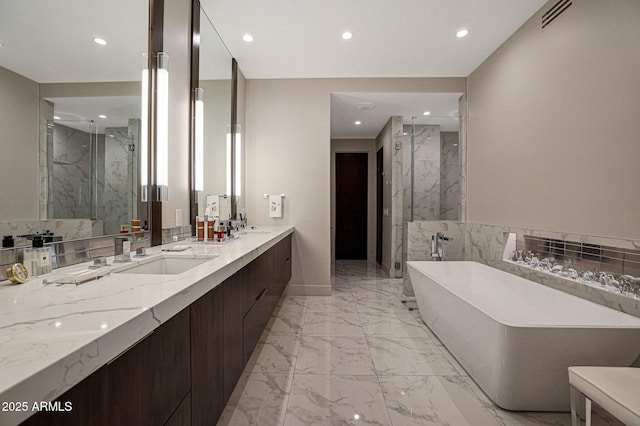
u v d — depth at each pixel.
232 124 3.24
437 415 1.62
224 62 3.01
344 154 6.44
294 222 3.82
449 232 3.86
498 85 3.10
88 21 1.40
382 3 2.40
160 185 1.81
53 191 1.22
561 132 2.25
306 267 3.84
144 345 0.78
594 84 1.97
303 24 2.68
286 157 3.80
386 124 5.17
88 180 1.40
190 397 1.05
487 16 2.58
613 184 1.84
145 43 1.75
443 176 4.05
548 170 2.39
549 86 2.38
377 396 1.78
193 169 2.31
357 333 2.69
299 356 2.26
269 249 2.44
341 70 3.59
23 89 1.10
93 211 1.43
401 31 2.79
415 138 4.09
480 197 3.48
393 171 4.80
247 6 2.43
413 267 3.02
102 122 1.47
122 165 1.60
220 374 1.34
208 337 1.21
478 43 3.00
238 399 1.74
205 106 2.56
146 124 1.74
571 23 2.15
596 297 1.91
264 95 3.79
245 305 1.74
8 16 1.06
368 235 6.36
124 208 1.62
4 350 0.53
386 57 3.28
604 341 1.53
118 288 0.94
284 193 3.81
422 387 1.88
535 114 2.54
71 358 0.53
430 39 2.92
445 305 2.32
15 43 1.08
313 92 3.78
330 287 3.85
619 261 1.80
